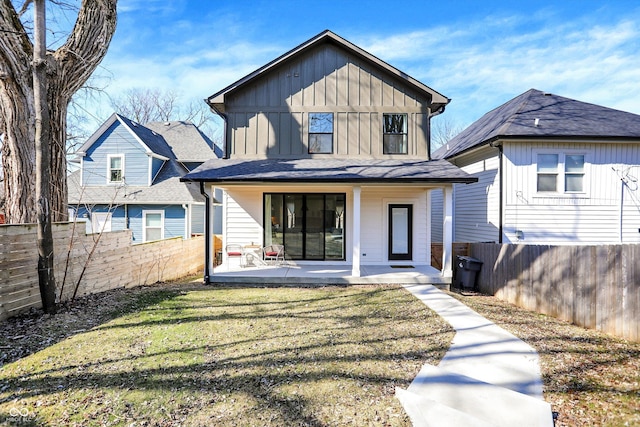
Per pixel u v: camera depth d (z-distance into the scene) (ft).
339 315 19.58
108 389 11.33
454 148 46.03
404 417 10.00
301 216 34.88
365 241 35.17
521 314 20.51
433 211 50.96
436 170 28.66
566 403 10.42
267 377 12.26
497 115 43.88
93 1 24.88
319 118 34.14
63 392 11.10
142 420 9.82
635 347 14.67
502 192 33.83
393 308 21.03
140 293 24.47
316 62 34.12
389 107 33.94
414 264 34.81
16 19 21.45
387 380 12.03
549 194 33.76
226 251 34.22
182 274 38.93
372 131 33.91
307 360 13.61
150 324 17.60
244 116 34.06
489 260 27.04
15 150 21.66
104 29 25.66
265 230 34.94
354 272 28.04
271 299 23.13
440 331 16.90
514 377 12.11
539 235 33.73
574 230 33.68
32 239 18.69
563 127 33.76
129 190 47.44
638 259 15.37
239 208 34.78
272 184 28.07
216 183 27.78
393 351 14.48
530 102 39.06
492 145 34.45
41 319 17.53
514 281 23.58
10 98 21.35
